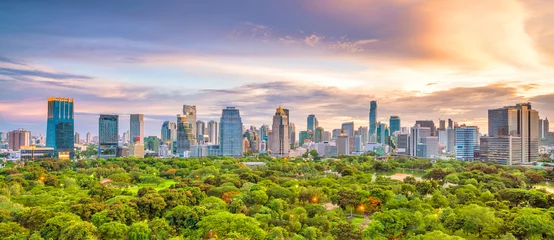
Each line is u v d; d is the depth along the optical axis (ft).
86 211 479.00
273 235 421.59
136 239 417.69
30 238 390.42
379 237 433.89
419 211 514.27
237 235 390.01
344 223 465.47
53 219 421.59
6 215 447.83
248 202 586.86
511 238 398.01
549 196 608.60
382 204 604.08
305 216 515.91
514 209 518.37
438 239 386.52
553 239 414.00
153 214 516.73
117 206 480.64
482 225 442.91
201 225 440.04
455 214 485.15
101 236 412.98
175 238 408.46
